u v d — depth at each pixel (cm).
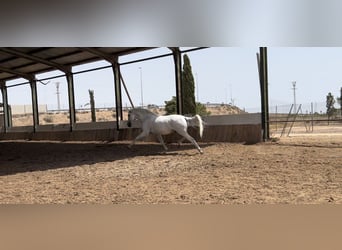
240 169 616
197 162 716
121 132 1320
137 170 666
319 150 796
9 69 1639
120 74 1322
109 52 1273
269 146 892
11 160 940
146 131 957
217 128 1069
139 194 465
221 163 686
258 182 505
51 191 515
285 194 427
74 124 1541
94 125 1452
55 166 779
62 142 1453
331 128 1611
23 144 1469
